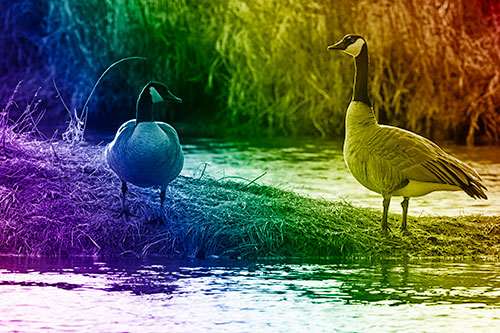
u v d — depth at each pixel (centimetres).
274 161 2133
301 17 2778
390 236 1330
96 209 1336
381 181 1285
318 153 2312
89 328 898
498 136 2688
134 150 1225
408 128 2725
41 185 1362
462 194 1767
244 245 1280
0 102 2758
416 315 965
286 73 2781
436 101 2708
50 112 2783
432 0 2723
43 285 1072
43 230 1290
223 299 1019
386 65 2716
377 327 917
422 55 2692
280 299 1022
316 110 2778
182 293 1042
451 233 1380
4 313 947
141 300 1008
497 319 952
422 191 1287
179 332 890
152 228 1301
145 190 1391
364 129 1295
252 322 927
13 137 1493
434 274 1170
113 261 1224
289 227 1320
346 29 2742
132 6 2789
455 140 2694
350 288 1082
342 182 1852
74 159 1462
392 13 2714
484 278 1147
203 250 1275
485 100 2686
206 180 1494
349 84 2783
